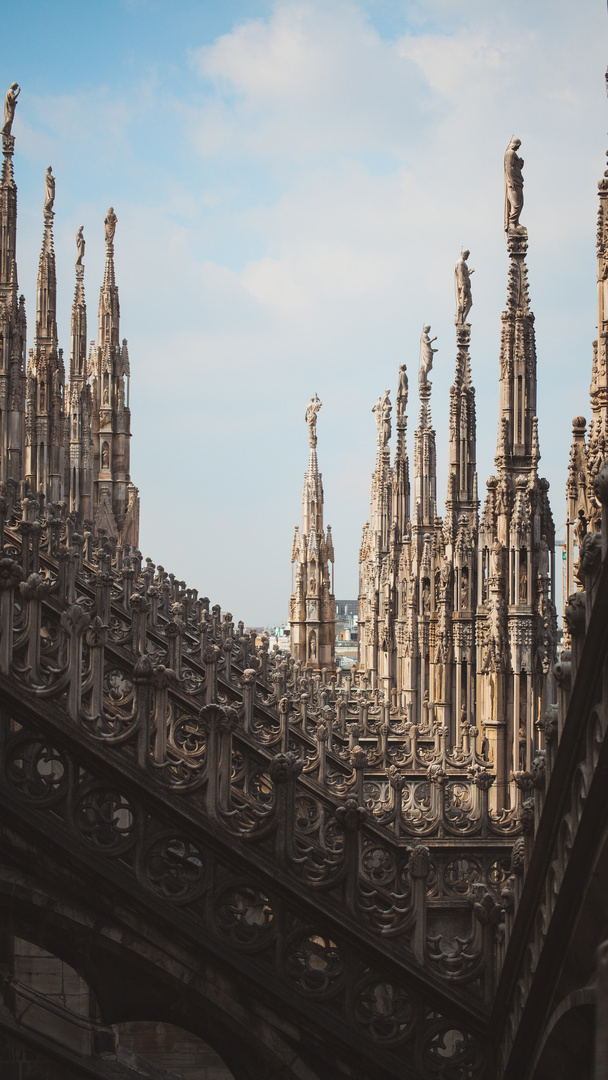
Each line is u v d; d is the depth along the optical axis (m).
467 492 42.59
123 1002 13.83
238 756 25.22
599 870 11.07
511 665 33.19
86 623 14.19
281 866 14.21
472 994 14.36
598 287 22.98
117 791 13.98
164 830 14.02
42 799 13.82
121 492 92.25
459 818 27.22
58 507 40.72
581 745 11.35
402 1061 14.12
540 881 12.78
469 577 41.97
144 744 14.07
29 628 14.20
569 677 11.67
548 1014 12.76
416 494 56.09
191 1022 13.97
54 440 67.69
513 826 26.03
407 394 70.12
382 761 36.22
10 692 13.82
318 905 14.16
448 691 42.59
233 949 14.02
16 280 57.59
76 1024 17.47
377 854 25.66
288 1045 13.97
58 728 13.88
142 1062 20.78
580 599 11.10
